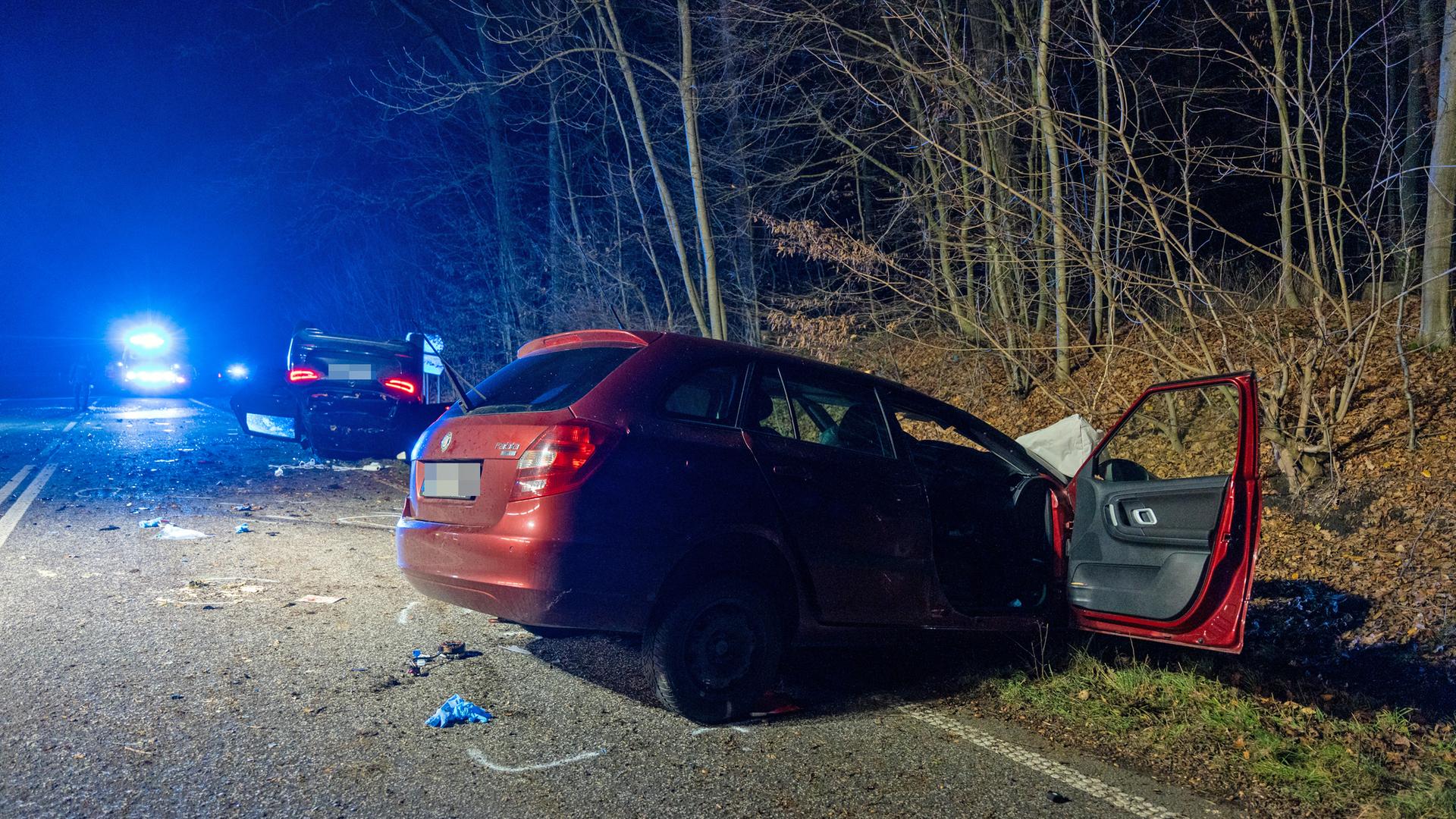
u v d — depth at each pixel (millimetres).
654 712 4219
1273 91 8938
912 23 12133
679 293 18906
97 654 4547
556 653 4980
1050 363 12094
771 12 11859
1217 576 4180
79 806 3053
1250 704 4488
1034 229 10547
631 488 3965
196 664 4504
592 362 4387
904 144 13617
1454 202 8617
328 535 7992
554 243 20031
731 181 16641
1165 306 11523
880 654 5297
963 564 5484
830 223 16656
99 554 6762
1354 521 6848
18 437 16281
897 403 4980
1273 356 7738
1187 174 8125
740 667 4207
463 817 3150
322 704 4086
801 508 4332
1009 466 5766
